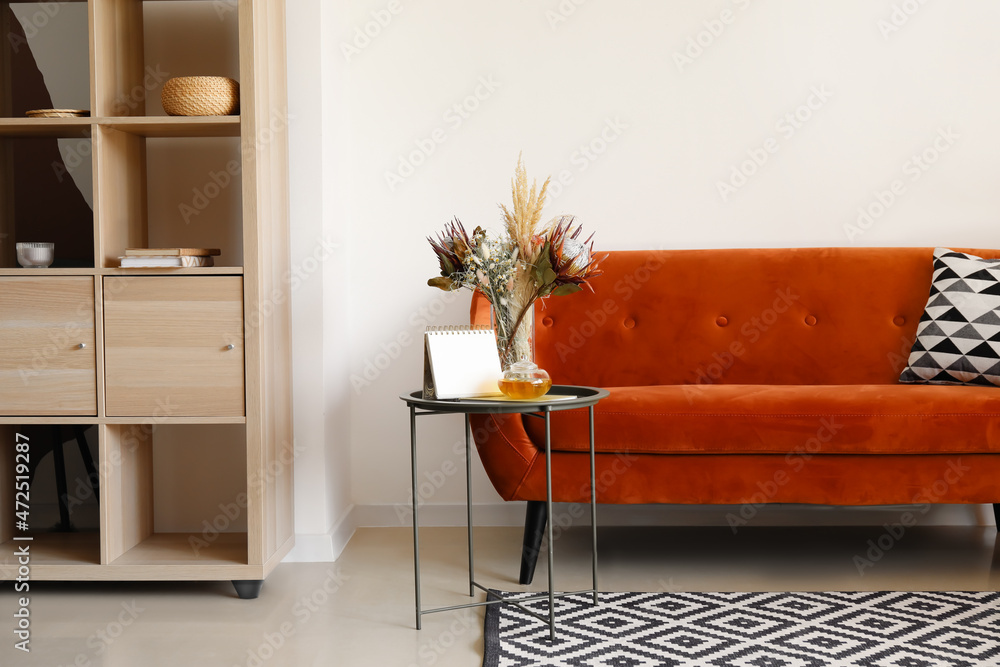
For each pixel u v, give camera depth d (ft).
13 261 7.96
